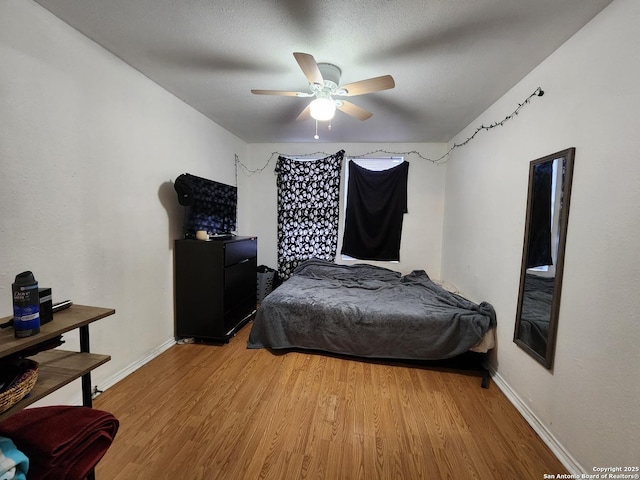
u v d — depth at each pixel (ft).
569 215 4.92
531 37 5.16
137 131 6.99
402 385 6.99
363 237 13.15
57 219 5.21
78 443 3.18
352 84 5.88
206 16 4.95
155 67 6.74
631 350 3.71
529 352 5.77
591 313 4.36
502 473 4.58
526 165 6.29
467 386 7.02
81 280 5.72
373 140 12.64
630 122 3.82
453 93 7.55
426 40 5.41
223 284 8.57
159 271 8.03
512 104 6.99
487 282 8.02
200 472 4.45
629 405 3.73
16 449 2.79
